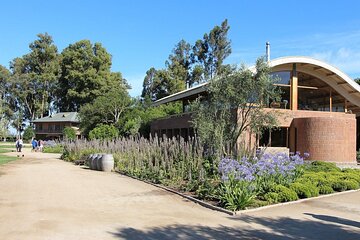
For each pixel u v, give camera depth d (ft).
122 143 83.87
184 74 245.24
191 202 38.88
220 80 60.03
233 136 58.80
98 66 263.08
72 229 26.50
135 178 58.59
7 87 302.66
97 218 30.32
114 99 153.99
